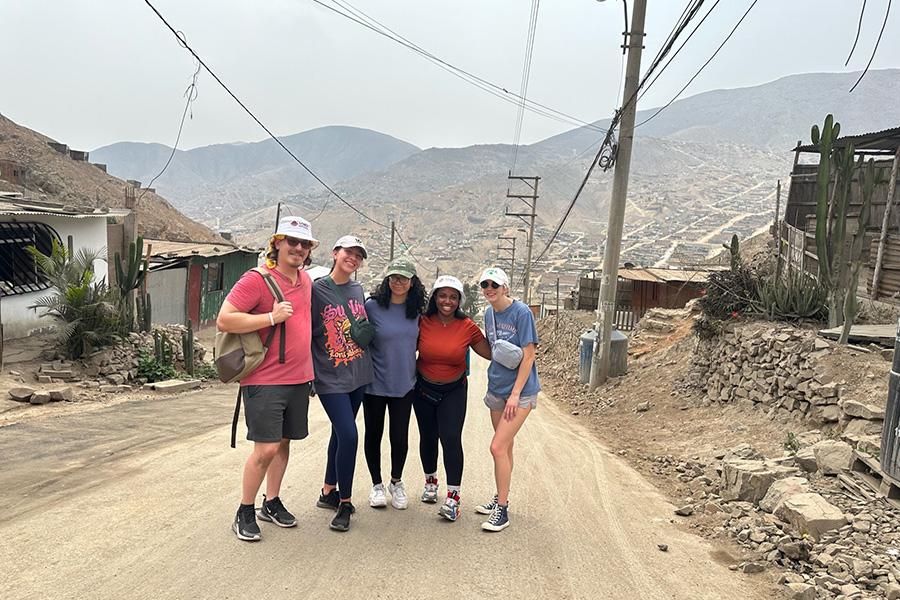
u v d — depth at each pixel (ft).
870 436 23.36
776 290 37.14
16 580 12.87
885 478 19.04
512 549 16.38
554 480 23.56
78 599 12.28
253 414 15.05
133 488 19.34
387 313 17.22
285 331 15.06
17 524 15.88
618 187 49.08
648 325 66.44
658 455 29.60
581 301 100.89
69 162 155.84
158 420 31.50
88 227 50.85
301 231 14.82
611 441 33.60
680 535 18.75
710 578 15.69
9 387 36.09
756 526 18.45
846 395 27.02
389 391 17.33
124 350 45.39
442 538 16.70
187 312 76.79
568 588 14.51
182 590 12.92
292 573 14.03
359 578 14.08
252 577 13.70
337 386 16.40
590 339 53.06
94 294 43.86
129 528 15.93
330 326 16.35
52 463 21.88
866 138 47.06
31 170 140.87
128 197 141.28
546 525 18.40
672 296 86.84
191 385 45.14
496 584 14.37
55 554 14.17
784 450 26.08
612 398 45.70
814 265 47.73
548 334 98.12
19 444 24.48
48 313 43.04
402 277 16.93
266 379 14.94
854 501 18.95
